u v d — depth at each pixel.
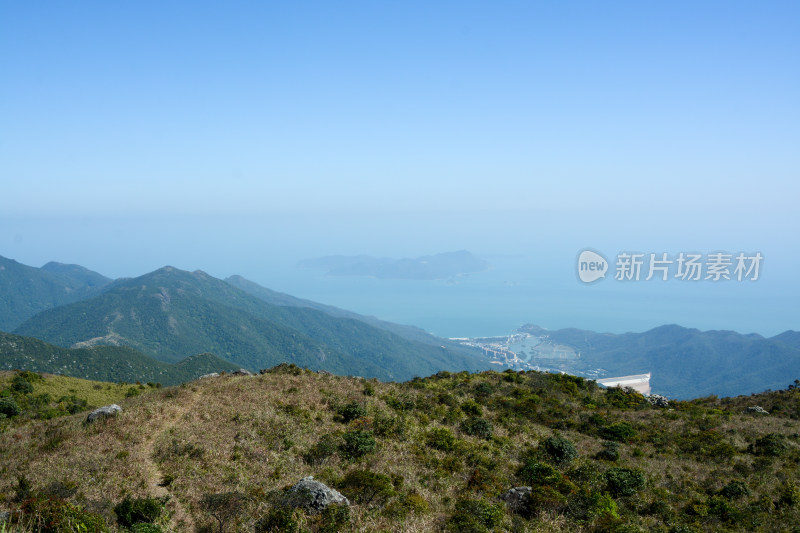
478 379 48.03
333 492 15.98
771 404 45.47
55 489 17.12
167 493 17.80
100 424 24.78
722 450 29.89
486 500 17.52
